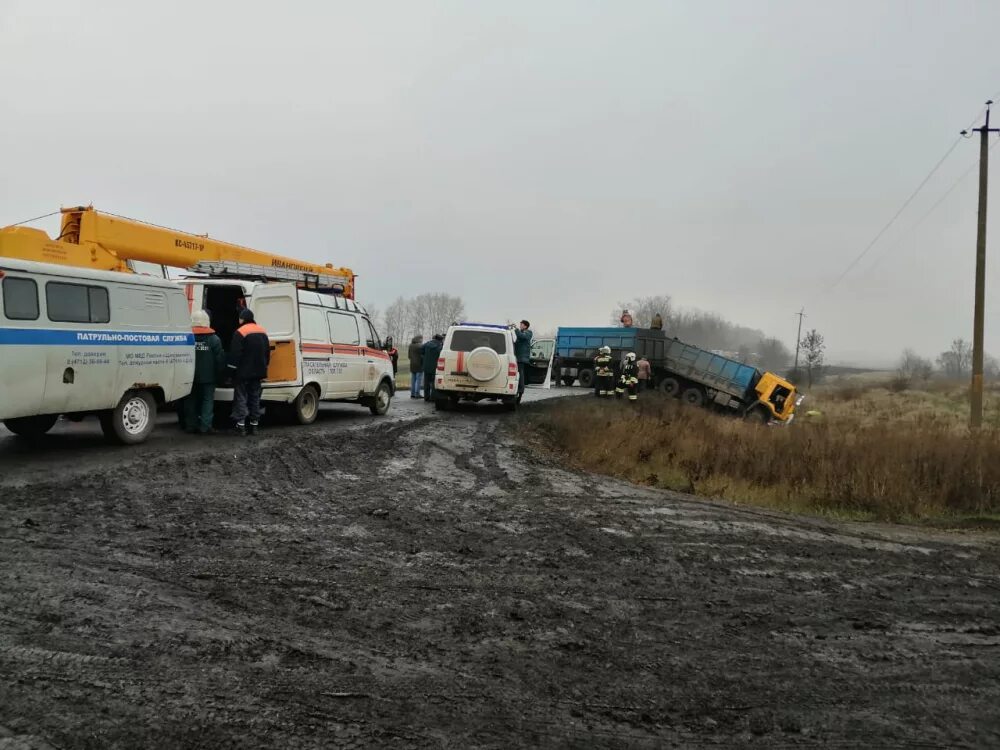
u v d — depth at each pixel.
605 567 5.62
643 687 3.60
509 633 4.18
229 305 12.77
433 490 8.23
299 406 12.61
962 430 13.50
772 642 4.30
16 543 5.26
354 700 3.31
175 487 7.36
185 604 4.32
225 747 2.88
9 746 2.79
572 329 35.09
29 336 7.99
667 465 11.27
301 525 6.30
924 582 5.79
